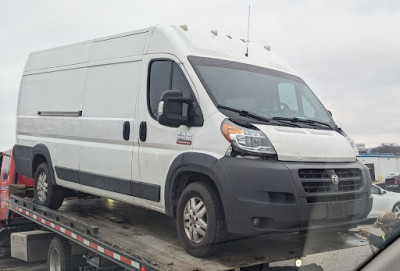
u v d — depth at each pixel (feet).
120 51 17.47
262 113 14.26
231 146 12.38
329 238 13.56
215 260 12.23
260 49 17.61
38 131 22.25
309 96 16.84
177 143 14.07
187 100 13.74
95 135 17.94
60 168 20.15
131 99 16.35
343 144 14.02
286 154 12.38
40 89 22.61
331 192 12.59
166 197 14.32
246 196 11.88
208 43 15.60
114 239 15.01
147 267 11.87
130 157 15.98
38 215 20.67
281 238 13.91
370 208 13.74
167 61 15.19
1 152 27.48
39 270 25.20
